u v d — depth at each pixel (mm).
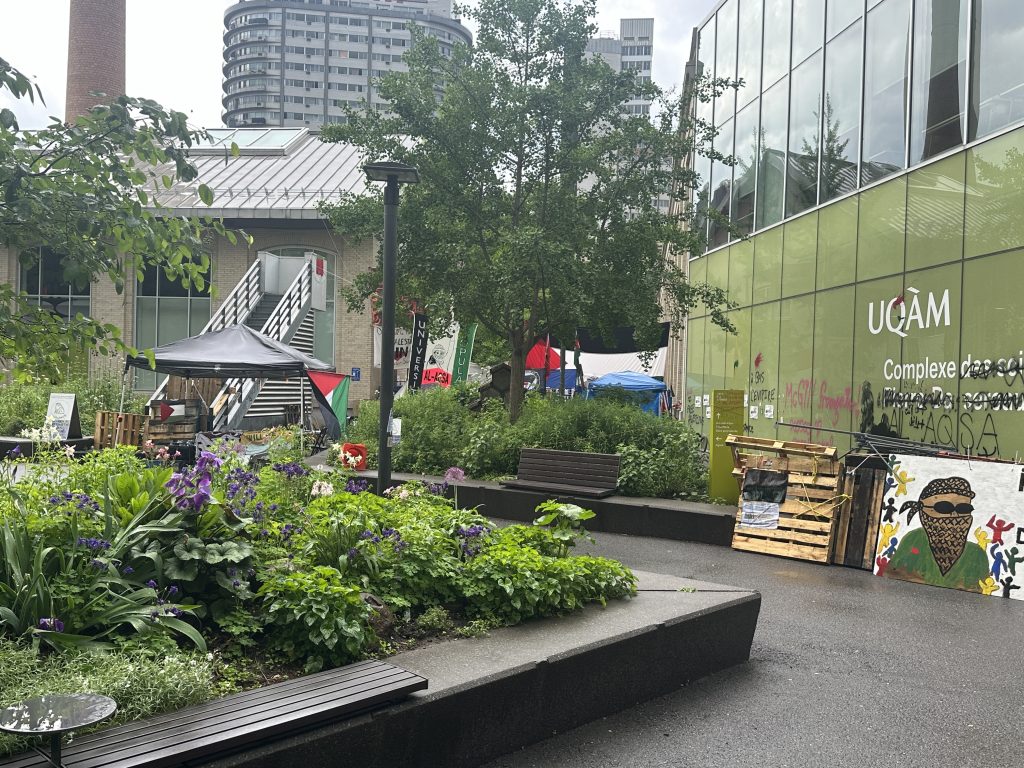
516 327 17812
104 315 38844
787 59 20312
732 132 23969
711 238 25516
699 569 9688
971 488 9234
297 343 35125
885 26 15969
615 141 17594
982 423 12883
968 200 13375
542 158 17969
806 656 6488
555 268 15750
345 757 3715
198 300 39594
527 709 4637
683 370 35406
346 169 42812
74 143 4609
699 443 13930
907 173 15086
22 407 22562
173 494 4992
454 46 17906
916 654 6598
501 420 16797
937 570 9156
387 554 5691
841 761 4613
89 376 32094
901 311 15125
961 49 13711
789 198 19922
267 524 5801
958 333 13531
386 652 4773
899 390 15109
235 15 197250
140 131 4711
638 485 12930
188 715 3605
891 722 5180
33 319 4699
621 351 30312
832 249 17750
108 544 4664
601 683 5109
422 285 18359
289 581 4637
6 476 6910
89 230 4512
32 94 4426
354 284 19906
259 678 4328
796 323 19344
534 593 5559
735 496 12250
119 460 8508
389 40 196000
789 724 5113
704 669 5938
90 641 4094
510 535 6570
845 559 10016
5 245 4547
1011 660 6488
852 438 16547
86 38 50375
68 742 3311
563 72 17750
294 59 194625
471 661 4656
